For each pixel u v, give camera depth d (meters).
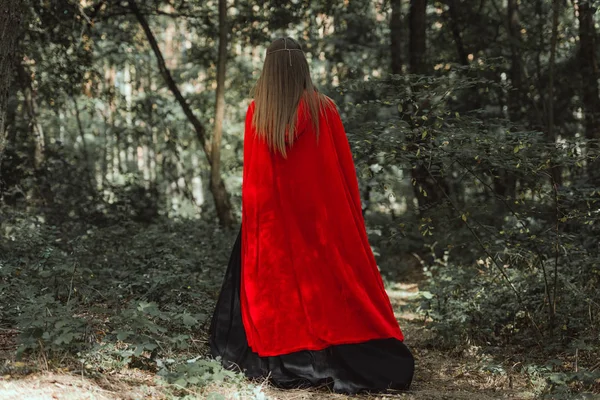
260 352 3.71
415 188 10.34
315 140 3.81
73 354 3.54
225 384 3.40
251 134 3.88
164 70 11.94
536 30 11.03
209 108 16.67
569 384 3.86
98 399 2.97
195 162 23.34
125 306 5.02
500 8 13.20
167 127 15.17
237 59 16.30
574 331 4.91
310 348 3.70
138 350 3.50
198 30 13.27
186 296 5.30
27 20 9.85
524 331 5.17
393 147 4.93
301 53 3.86
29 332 3.56
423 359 4.88
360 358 3.72
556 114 10.99
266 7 12.02
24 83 11.02
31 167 10.65
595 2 7.56
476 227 6.44
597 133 9.18
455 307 5.52
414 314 7.06
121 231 8.34
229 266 3.99
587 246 5.68
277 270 3.79
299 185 3.80
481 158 4.75
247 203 3.86
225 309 3.91
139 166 23.59
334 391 3.66
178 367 3.44
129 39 13.98
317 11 12.10
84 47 11.17
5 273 4.91
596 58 10.01
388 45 13.37
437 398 3.67
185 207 18.12
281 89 3.78
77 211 10.59
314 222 3.79
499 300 5.48
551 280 5.33
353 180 3.92
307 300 3.75
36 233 6.78
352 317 3.76
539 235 5.33
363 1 12.77
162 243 7.66
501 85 5.15
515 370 4.41
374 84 5.55
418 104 5.16
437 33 13.12
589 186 5.50
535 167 4.76
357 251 3.81
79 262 6.14
